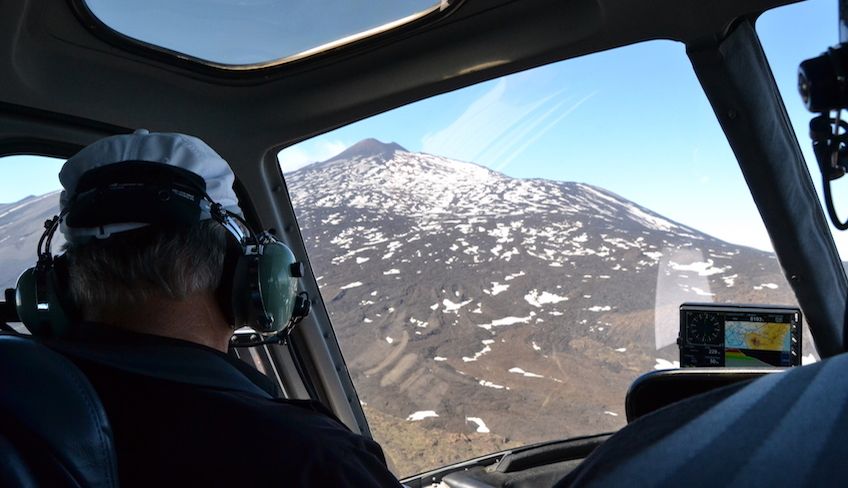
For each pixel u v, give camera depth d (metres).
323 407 0.98
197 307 0.96
